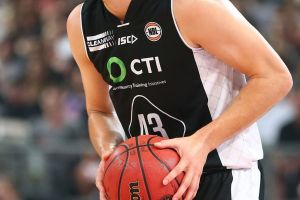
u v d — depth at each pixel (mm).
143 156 3865
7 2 15766
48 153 9969
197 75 4012
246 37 3805
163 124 4195
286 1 12367
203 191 4203
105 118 4684
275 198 9250
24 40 14039
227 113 3881
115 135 4516
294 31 11875
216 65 4051
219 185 4191
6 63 13523
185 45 3920
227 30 3795
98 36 4211
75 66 12492
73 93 11602
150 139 3965
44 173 9938
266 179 9273
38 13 14547
